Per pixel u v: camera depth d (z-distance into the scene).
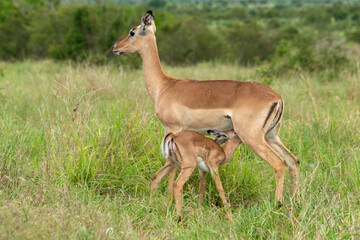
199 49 30.98
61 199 6.81
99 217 6.19
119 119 8.96
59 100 12.33
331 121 11.05
